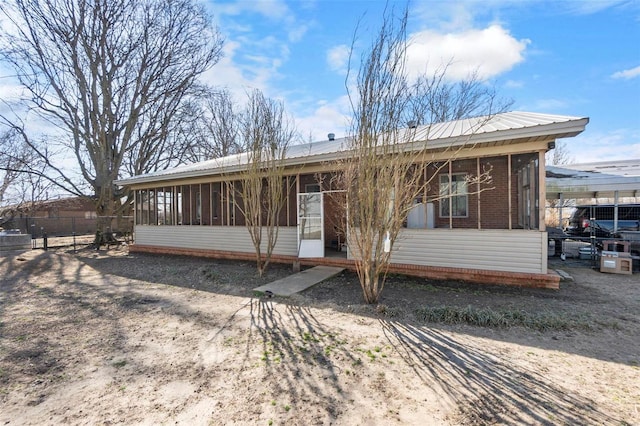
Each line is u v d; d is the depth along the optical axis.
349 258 8.70
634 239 9.39
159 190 13.23
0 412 2.68
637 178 10.27
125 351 3.88
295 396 2.85
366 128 5.25
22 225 21.84
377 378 3.14
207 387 3.03
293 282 7.26
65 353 3.84
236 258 10.81
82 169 17.59
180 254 12.25
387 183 5.29
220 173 10.52
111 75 17.50
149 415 2.61
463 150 7.16
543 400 2.73
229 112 20.00
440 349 3.80
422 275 7.61
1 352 3.88
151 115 19.72
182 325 4.78
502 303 5.61
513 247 6.78
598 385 2.97
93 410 2.69
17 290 7.29
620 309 5.25
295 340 4.12
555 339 4.09
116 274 9.10
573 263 10.11
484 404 2.68
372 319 4.90
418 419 2.50
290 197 12.34
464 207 9.55
